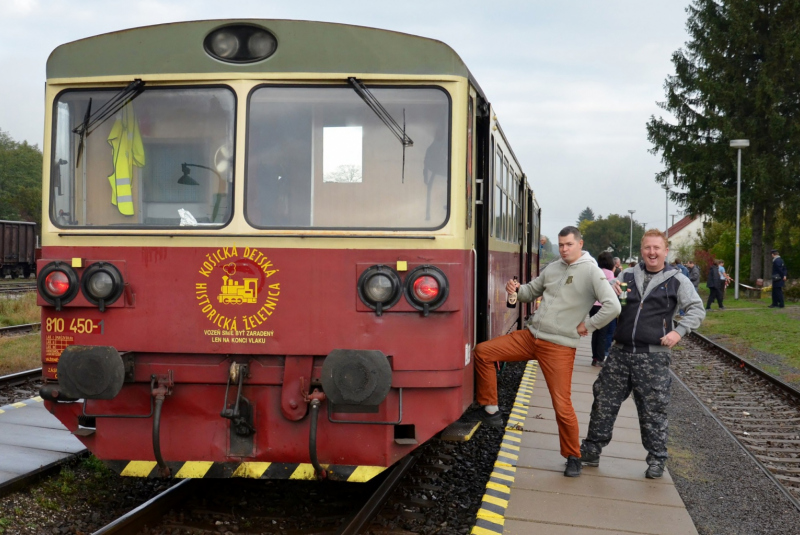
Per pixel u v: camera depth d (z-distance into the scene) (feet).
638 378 19.44
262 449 15.64
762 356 48.52
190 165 15.83
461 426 17.92
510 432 24.66
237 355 15.58
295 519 17.01
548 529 16.20
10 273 127.24
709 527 17.53
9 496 17.43
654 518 17.04
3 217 254.06
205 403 15.74
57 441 21.94
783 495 19.98
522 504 17.66
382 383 14.37
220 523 16.48
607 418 20.12
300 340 15.37
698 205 122.31
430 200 15.61
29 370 33.12
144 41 15.85
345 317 15.35
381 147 15.67
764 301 96.73
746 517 18.30
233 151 15.64
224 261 15.46
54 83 16.15
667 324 19.27
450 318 15.43
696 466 22.45
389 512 17.16
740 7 116.26
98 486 19.04
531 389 33.58
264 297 15.42
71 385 14.62
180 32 15.76
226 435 15.69
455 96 15.64
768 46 116.16
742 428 29.27
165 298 15.53
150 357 15.72
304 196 15.66
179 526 16.22
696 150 121.70
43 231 15.98
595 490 18.81
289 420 15.52
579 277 18.54
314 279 15.37
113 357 14.62
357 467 15.64
